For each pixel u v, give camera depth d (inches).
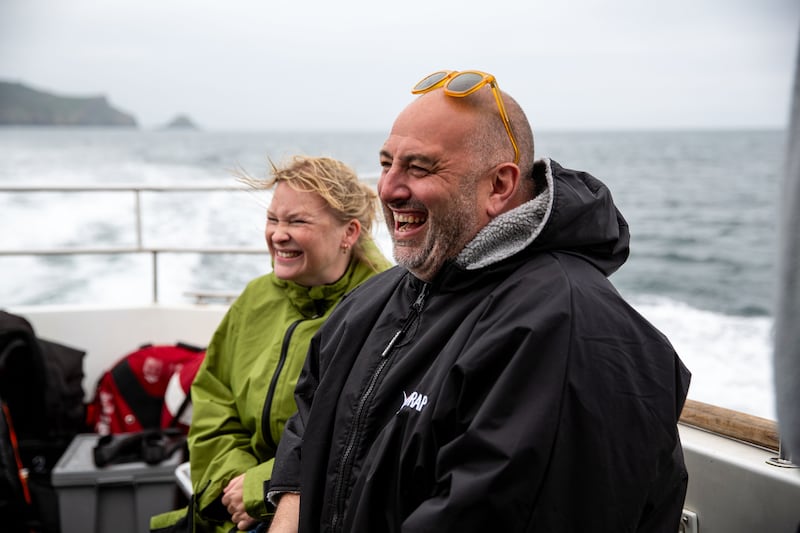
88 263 519.5
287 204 90.0
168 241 505.4
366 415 63.4
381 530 60.3
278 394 88.2
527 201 62.7
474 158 59.9
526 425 51.9
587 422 52.1
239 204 558.9
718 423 74.1
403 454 58.0
